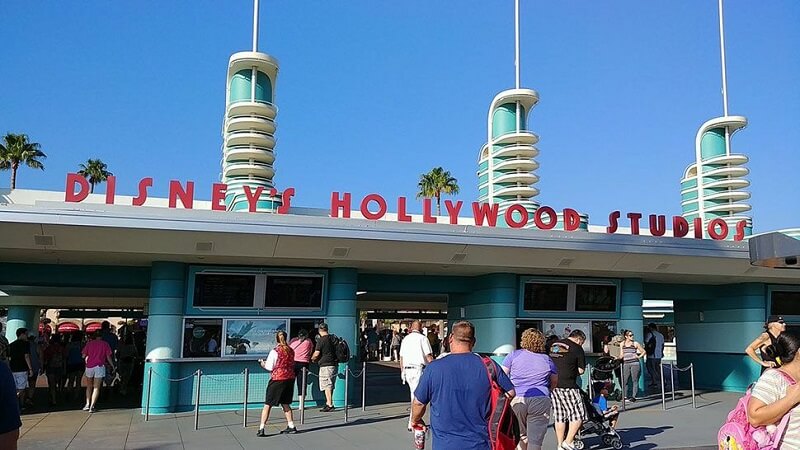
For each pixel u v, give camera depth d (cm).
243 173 1683
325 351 1516
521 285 1827
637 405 1688
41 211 1260
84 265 1627
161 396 1491
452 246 1540
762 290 2089
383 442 1154
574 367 1008
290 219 1399
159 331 1512
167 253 1427
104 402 1780
